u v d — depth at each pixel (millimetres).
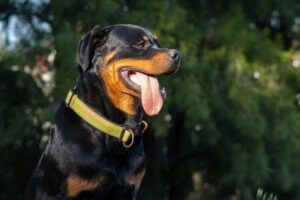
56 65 12656
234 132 14086
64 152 4957
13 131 13391
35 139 14281
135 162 5125
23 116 13461
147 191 14430
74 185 4930
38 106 13320
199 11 14461
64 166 4938
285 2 15000
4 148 13883
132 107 5121
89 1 12234
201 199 15938
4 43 13875
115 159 5023
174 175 16500
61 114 5168
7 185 14555
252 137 13469
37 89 13289
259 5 15016
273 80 14164
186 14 13320
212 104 13328
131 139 5047
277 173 14250
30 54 13062
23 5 14156
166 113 12523
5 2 14195
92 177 4934
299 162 14633
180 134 15797
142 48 5164
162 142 15453
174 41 12805
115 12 12766
